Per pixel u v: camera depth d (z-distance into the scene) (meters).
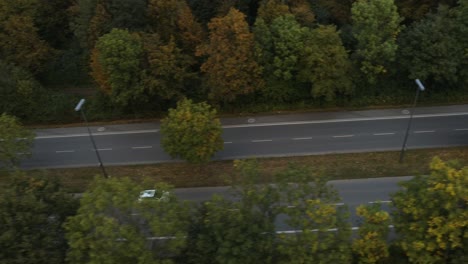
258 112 61.94
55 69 73.44
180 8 63.88
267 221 30.89
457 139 53.56
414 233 31.64
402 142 53.66
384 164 50.22
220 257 30.20
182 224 31.06
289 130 57.47
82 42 66.38
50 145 58.62
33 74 68.94
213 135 47.97
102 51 57.00
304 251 29.39
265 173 49.75
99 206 29.61
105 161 54.53
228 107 62.28
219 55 56.84
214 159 53.25
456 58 57.28
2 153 46.78
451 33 58.22
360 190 46.81
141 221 33.72
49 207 34.25
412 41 58.09
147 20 63.75
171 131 47.69
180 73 59.72
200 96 63.22
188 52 64.44
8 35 66.81
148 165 53.28
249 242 29.81
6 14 66.94
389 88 62.16
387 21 58.47
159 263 30.08
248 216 30.80
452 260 30.64
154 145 56.84
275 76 60.44
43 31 75.81
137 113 62.81
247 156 53.25
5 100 62.38
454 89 61.75
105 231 28.14
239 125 59.31
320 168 50.16
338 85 58.09
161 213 30.72
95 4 64.31
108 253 28.64
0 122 48.50
